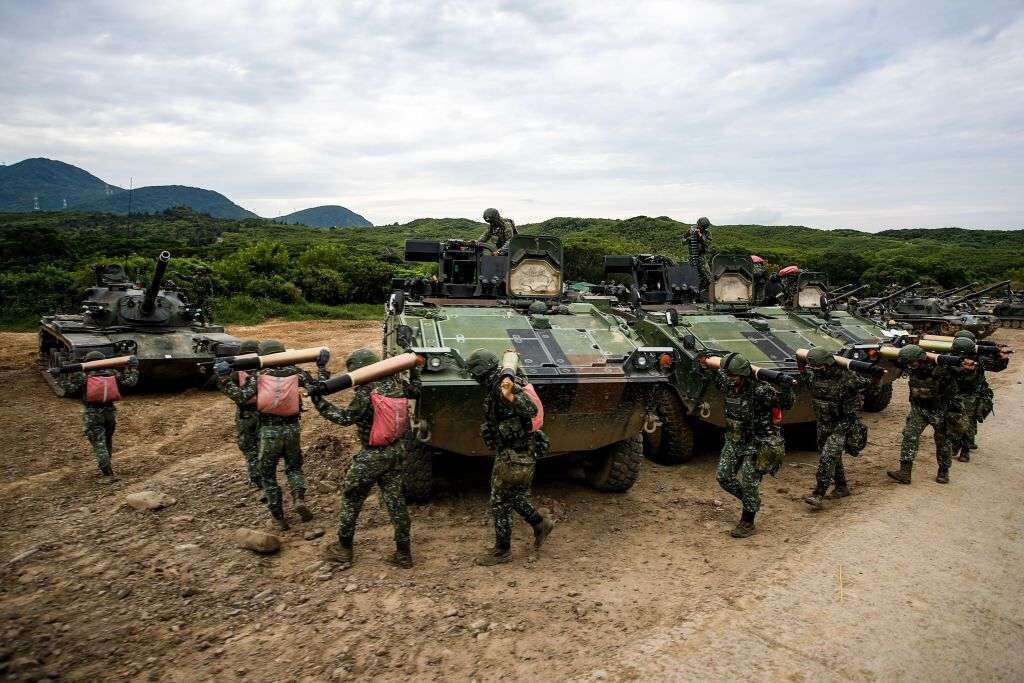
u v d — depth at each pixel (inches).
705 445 385.4
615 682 148.5
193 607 186.5
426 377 239.9
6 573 206.4
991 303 1063.0
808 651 160.1
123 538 233.5
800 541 230.8
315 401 198.2
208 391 516.1
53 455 339.0
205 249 1512.1
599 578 208.5
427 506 266.8
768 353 361.7
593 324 312.7
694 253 504.4
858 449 266.1
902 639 165.6
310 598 192.4
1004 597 187.6
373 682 153.0
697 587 201.9
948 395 283.0
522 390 207.6
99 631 173.8
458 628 177.3
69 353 472.1
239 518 253.0
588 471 303.6
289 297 1178.0
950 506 258.2
